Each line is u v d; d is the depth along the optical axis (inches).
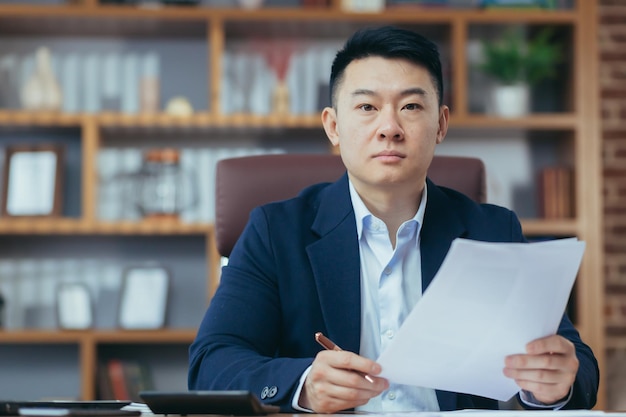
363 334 70.6
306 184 84.0
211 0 193.5
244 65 193.3
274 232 73.0
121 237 192.9
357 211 72.7
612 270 193.2
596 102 187.3
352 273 70.9
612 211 194.5
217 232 84.2
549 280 52.8
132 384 183.6
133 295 187.0
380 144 68.7
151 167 186.7
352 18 184.9
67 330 181.0
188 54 194.2
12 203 185.5
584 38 187.9
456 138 197.0
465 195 77.1
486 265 50.5
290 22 186.4
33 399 189.2
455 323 52.7
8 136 192.1
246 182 84.1
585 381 63.8
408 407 68.9
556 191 189.3
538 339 55.7
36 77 185.3
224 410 53.2
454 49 186.7
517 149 197.5
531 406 61.6
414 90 69.1
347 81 70.5
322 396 56.8
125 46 193.9
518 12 187.6
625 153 195.3
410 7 188.9
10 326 189.9
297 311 70.7
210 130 188.4
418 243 73.0
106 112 191.5
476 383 58.2
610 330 192.1
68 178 192.1
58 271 191.5
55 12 181.0
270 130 189.3
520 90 189.6
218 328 68.4
